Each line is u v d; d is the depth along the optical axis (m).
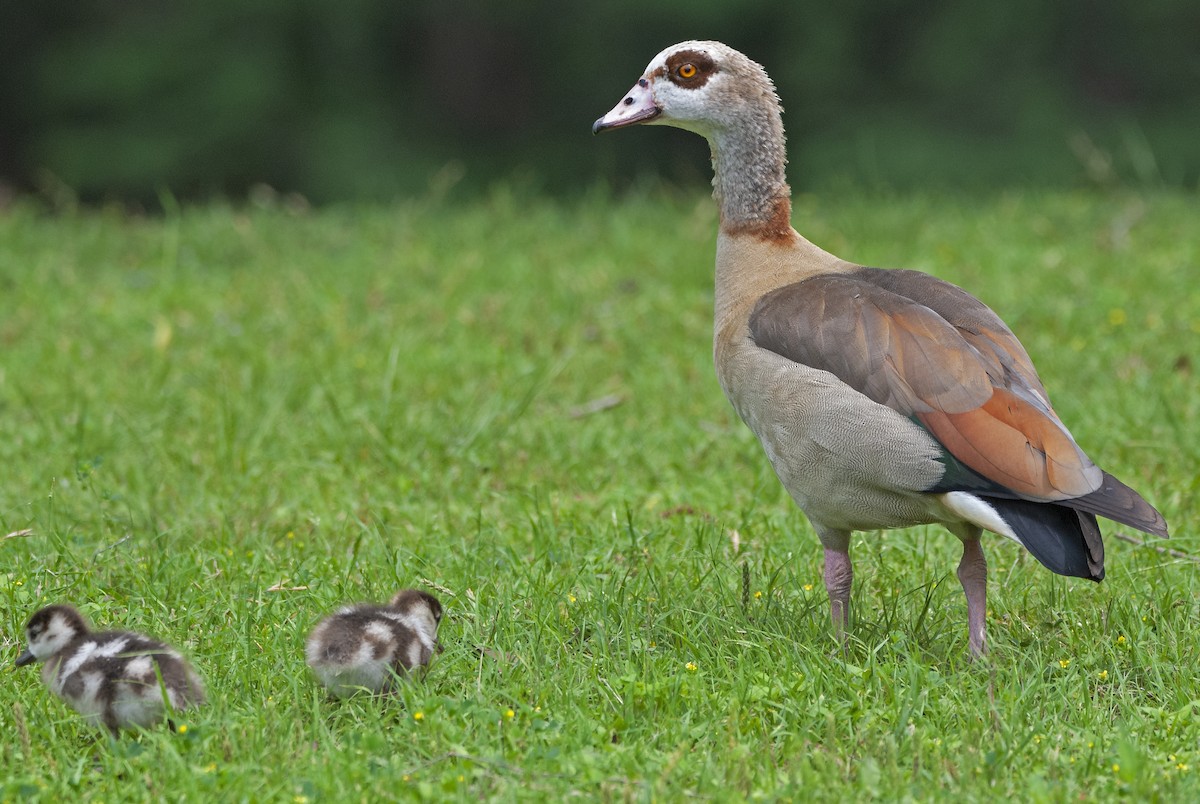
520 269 19.89
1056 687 8.50
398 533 11.41
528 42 38.50
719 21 35.44
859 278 9.64
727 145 10.09
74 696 8.04
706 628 9.43
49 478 12.62
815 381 8.79
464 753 7.53
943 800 7.19
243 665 8.74
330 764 7.45
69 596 9.98
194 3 37.25
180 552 10.91
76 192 36.22
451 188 36.47
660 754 7.66
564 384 15.30
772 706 8.28
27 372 15.84
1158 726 8.15
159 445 13.45
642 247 20.86
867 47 35.22
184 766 7.43
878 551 10.77
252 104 35.91
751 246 10.00
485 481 12.62
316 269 20.41
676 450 13.41
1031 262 19.08
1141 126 34.41
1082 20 35.41
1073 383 14.64
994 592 10.17
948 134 33.91
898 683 8.52
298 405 14.66
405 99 38.47
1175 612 9.57
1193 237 20.17
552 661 8.88
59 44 38.19
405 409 14.30
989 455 8.29
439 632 9.30
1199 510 11.55
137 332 17.45
